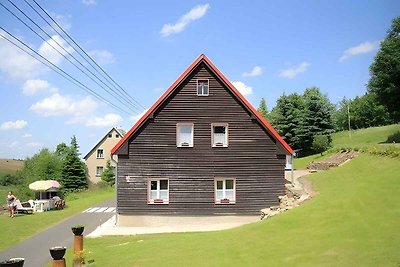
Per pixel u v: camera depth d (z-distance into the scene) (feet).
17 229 87.10
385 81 217.97
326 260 38.96
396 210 49.90
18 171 301.02
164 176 87.71
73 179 236.02
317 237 47.03
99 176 267.59
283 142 89.30
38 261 60.34
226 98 89.81
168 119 88.84
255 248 47.83
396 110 225.97
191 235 63.46
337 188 73.41
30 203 118.42
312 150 231.71
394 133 244.01
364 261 36.88
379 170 79.66
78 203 140.97
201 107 89.40
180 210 87.25
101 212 113.19
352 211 53.83
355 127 355.36
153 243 60.23
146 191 87.35
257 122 90.02
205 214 87.40
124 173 87.71
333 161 133.80
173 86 88.48
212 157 88.69
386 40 227.40
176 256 49.57
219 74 88.99
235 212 87.81
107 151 269.85
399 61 210.18
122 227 84.99
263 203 88.43
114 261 51.49
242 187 88.48
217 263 44.19
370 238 42.93
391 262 35.55
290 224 55.47
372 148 105.40
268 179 89.04
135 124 88.02
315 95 229.66
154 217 86.84
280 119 238.27
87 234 78.48
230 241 53.57
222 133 89.97
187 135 89.30
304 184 91.20
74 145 296.10
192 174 88.17
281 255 43.27
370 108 341.62
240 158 88.94
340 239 44.55
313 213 57.62
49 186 129.49
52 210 119.96
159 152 88.22
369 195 58.75
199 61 89.51
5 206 131.23
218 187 88.79
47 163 244.22
